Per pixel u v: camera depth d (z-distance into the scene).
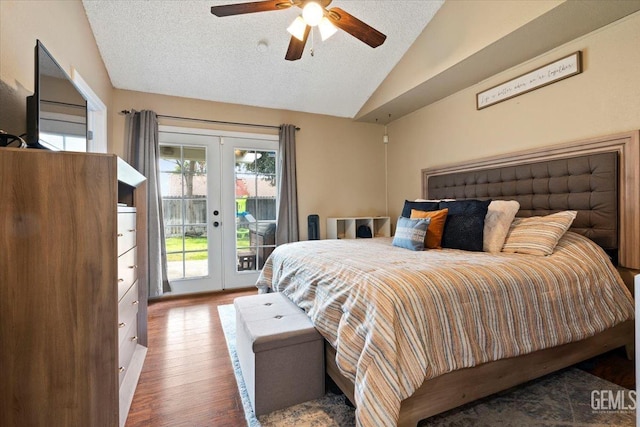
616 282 1.87
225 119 3.87
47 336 1.17
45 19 1.85
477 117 3.20
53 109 1.50
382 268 1.56
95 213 1.24
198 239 3.75
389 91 3.68
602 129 2.23
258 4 1.97
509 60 2.72
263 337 1.53
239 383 1.81
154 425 1.46
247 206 4.01
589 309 1.70
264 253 4.09
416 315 1.26
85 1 2.47
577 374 1.85
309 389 1.63
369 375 1.16
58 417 1.19
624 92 2.12
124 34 2.80
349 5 2.78
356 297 1.40
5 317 1.13
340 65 3.49
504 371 1.50
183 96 3.67
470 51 2.63
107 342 1.25
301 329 1.62
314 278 1.82
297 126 4.23
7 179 1.13
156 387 1.77
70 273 1.20
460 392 1.38
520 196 2.72
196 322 2.79
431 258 1.88
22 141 1.36
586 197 2.24
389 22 3.01
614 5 1.99
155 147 3.46
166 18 2.70
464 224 2.39
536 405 1.57
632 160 2.05
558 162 2.43
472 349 1.34
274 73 3.49
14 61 1.52
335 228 4.18
